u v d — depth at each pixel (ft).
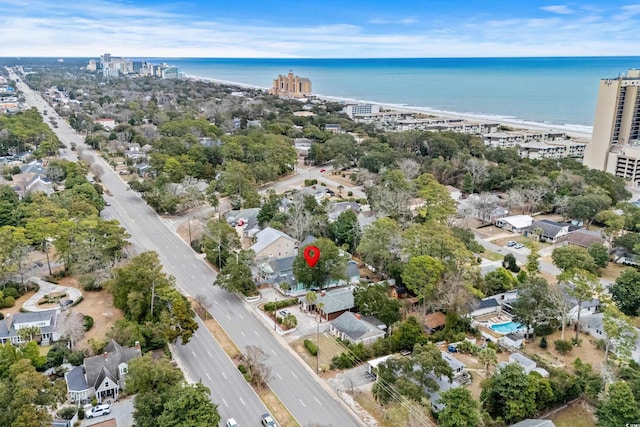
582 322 298.56
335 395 237.45
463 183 571.28
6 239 329.52
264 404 230.27
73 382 232.53
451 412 197.06
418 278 298.56
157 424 191.31
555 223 463.83
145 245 421.18
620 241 401.08
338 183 622.95
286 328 297.12
